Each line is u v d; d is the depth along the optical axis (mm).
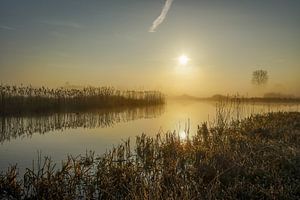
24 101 33562
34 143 17406
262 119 22594
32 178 9203
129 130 22891
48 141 18156
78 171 9789
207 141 14438
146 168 11195
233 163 9844
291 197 7367
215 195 7602
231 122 22406
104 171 9766
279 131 16500
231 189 7926
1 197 8492
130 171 9773
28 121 27703
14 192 8672
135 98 54375
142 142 15359
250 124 19906
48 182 8672
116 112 39656
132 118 32156
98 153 14641
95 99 42531
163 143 14547
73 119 29922
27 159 13422
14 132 21688
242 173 9328
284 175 8922
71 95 39344
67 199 8055
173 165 10289
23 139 18828
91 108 41906
